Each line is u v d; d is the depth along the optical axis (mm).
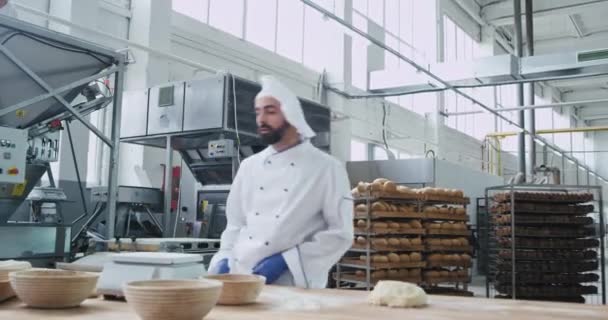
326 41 8922
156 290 782
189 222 4625
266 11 7934
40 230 2686
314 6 5098
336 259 1607
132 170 5484
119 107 3168
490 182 10367
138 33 5641
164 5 5797
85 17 5004
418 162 8070
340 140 8672
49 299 968
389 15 10742
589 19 13273
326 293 1277
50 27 4816
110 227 3129
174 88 4141
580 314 984
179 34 6234
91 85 3357
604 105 18828
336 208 1645
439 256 6258
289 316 941
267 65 7680
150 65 5547
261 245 1618
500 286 6277
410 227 5973
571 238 6273
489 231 6961
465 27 13555
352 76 9266
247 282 1062
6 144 2619
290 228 1628
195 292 796
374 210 5699
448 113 12773
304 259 1539
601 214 5941
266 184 1728
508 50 15656
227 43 6953
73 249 3314
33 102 2750
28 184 2998
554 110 18031
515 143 17109
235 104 3904
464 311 1019
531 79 7145
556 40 14680
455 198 6383
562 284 6211
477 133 15734
